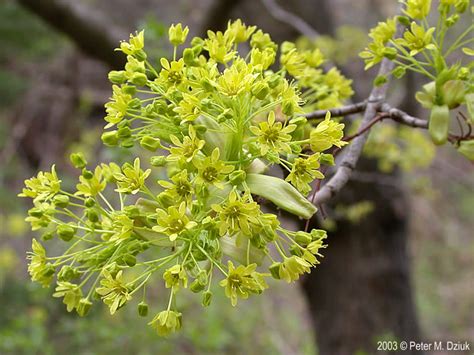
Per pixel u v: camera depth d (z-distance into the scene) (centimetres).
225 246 14
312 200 16
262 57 15
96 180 15
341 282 46
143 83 14
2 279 55
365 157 43
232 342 60
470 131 17
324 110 18
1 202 68
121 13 67
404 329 46
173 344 54
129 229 14
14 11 69
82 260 15
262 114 16
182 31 15
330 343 47
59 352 51
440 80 17
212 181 13
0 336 45
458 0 16
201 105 14
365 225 45
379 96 18
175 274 14
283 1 44
